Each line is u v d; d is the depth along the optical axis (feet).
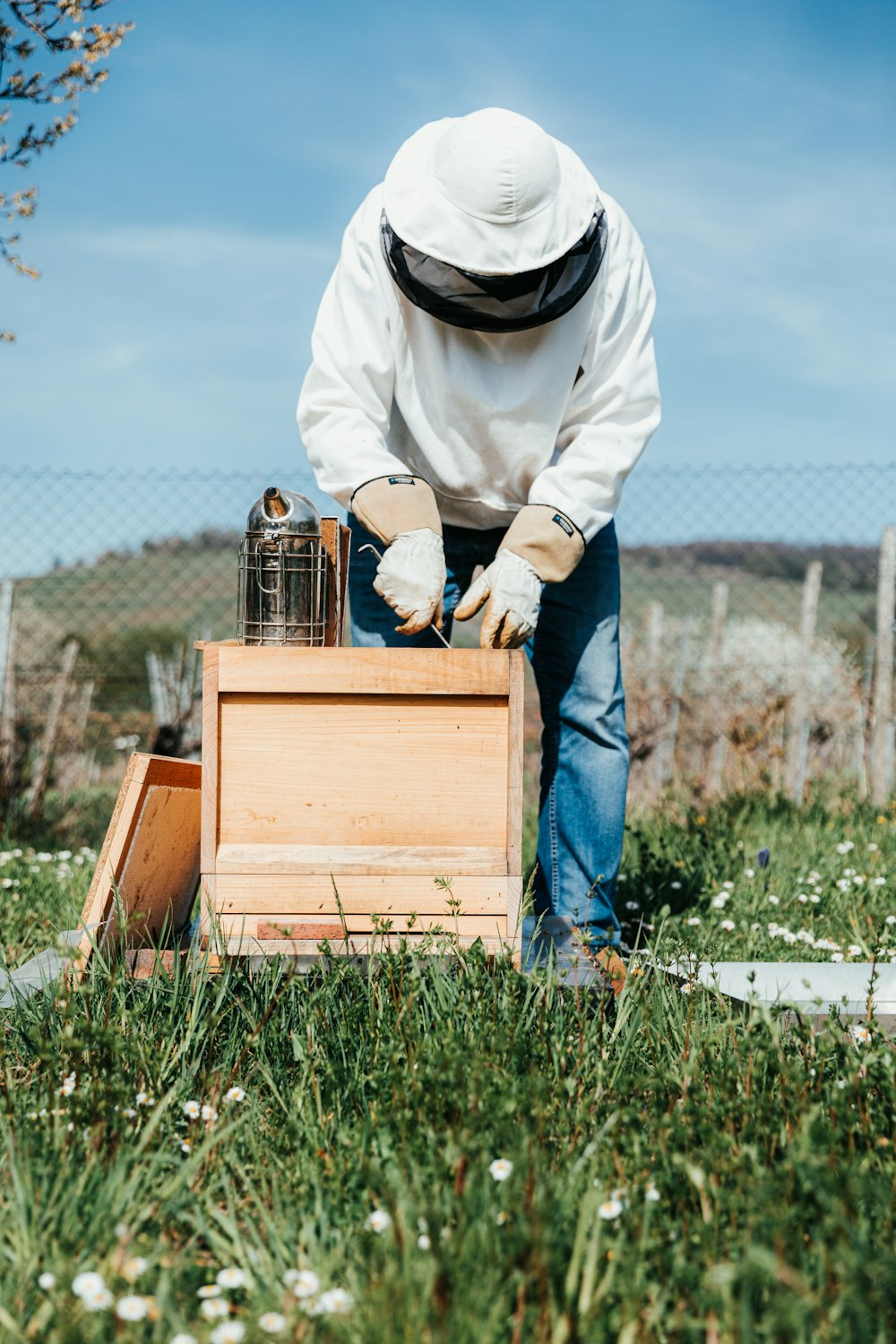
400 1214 4.70
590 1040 6.45
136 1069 6.17
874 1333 4.09
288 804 7.29
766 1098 5.71
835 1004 7.17
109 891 7.59
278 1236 4.82
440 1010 6.66
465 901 7.25
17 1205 4.90
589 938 7.89
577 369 8.60
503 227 7.36
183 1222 5.17
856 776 22.31
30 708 25.39
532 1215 4.43
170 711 24.80
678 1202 4.97
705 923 10.80
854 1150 5.29
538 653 9.62
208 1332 4.23
